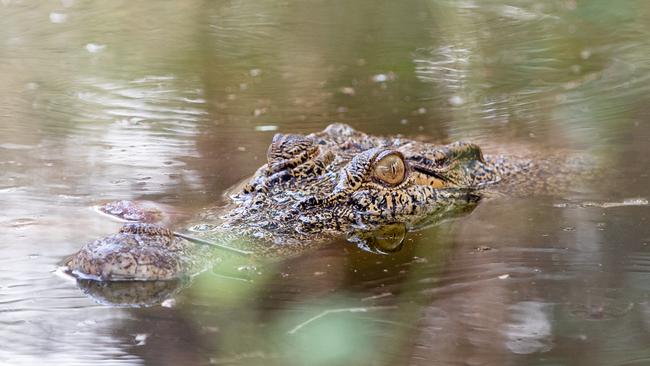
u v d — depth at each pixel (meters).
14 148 13.21
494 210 10.20
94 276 7.78
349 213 9.67
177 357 6.32
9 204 10.20
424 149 11.06
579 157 12.53
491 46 19.84
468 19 19.98
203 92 17.30
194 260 8.13
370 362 6.24
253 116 15.55
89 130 14.48
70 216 9.69
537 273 8.06
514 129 14.71
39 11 25.06
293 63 19.53
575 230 9.41
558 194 10.88
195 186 11.13
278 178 10.07
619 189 11.06
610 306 7.20
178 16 24.38
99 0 26.56
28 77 18.22
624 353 6.28
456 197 10.65
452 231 9.42
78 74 18.50
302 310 7.18
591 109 15.56
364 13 22.41
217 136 14.16
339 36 21.22
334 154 10.61
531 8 22.72
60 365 6.23
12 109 15.79
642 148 13.04
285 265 8.30
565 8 21.69
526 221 9.78
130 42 21.47
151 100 16.61
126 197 10.58
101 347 6.48
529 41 20.25
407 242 9.04
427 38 20.34
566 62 18.95
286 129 14.64
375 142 11.32
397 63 18.69
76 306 7.23
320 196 9.79
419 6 20.92
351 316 7.04
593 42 20.05
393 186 10.17
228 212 9.61
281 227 9.22
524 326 6.82
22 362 6.29
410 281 7.86
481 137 14.20
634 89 16.80
